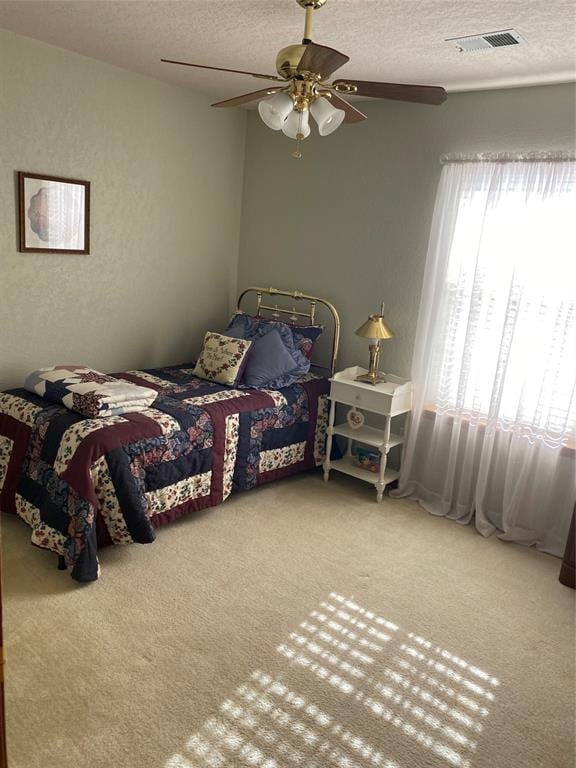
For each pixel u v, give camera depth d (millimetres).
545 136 3260
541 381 3330
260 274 4820
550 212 3223
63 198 3668
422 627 2648
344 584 2930
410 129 3783
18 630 2416
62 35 3215
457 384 3695
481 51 2793
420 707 2186
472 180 3484
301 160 4395
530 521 3492
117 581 2799
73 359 3988
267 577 2936
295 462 4023
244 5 2488
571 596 2992
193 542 3207
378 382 3977
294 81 2232
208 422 3344
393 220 3957
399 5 2324
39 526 2904
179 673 2250
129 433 2955
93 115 3715
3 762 1514
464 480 3674
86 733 1956
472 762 1972
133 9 2676
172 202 4328
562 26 2408
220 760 1894
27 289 3645
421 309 3801
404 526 3604
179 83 4078
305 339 4250
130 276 4188
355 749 1979
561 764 1997
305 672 2311
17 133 3391
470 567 3195
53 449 2941
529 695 2293
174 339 4625
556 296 3242
